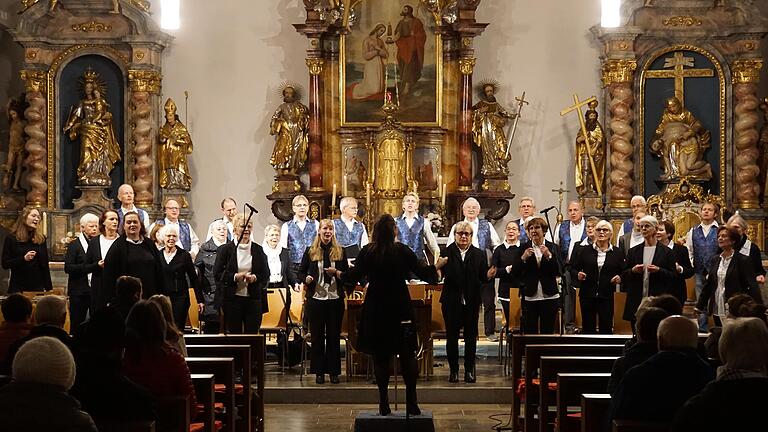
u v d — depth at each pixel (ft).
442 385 41.34
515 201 62.95
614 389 23.77
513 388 33.88
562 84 62.69
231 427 29.55
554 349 31.53
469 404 40.60
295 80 63.41
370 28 61.93
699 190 60.03
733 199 60.34
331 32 61.98
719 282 41.27
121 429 19.98
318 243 41.73
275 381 42.65
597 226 43.86
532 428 31.58
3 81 63.82
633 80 61.11
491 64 62.95
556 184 62.69
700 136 60.64
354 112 62.08
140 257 37.47
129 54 62.08
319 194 61.36
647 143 61.31
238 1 63.57
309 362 47.26
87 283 43.01
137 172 61.77
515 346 33.86
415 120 62.03
